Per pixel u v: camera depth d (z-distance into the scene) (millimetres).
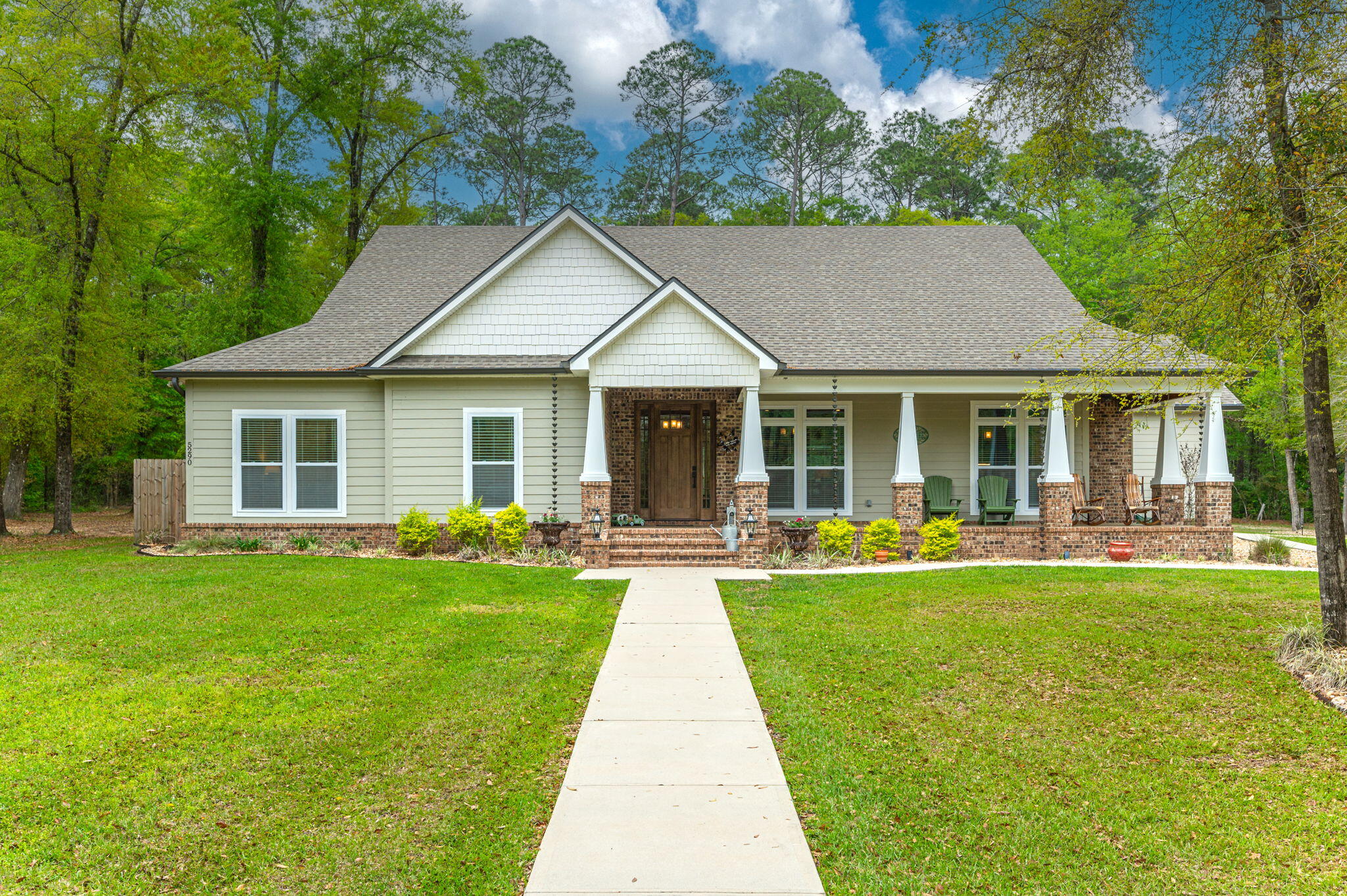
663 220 47812
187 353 30438
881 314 18734
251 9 25859
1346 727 6727
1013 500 18547
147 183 22766
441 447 16953
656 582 13297
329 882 4531
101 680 7953
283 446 17016
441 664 8547
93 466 34219
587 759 6125
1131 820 5258
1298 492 34438
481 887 4441
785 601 11758
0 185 20578
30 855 4812
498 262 17234
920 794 5594
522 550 16141
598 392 15742
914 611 10883
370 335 18500
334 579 12820
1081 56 9250
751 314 18625
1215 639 9125
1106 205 33906
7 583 12703
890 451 18500
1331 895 4418
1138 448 20641
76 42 20312
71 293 20359
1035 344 10117
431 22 28562
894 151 47125
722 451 18250
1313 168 7457
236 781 5801
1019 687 7797
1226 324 8484
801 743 6480
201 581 12656
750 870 4539
